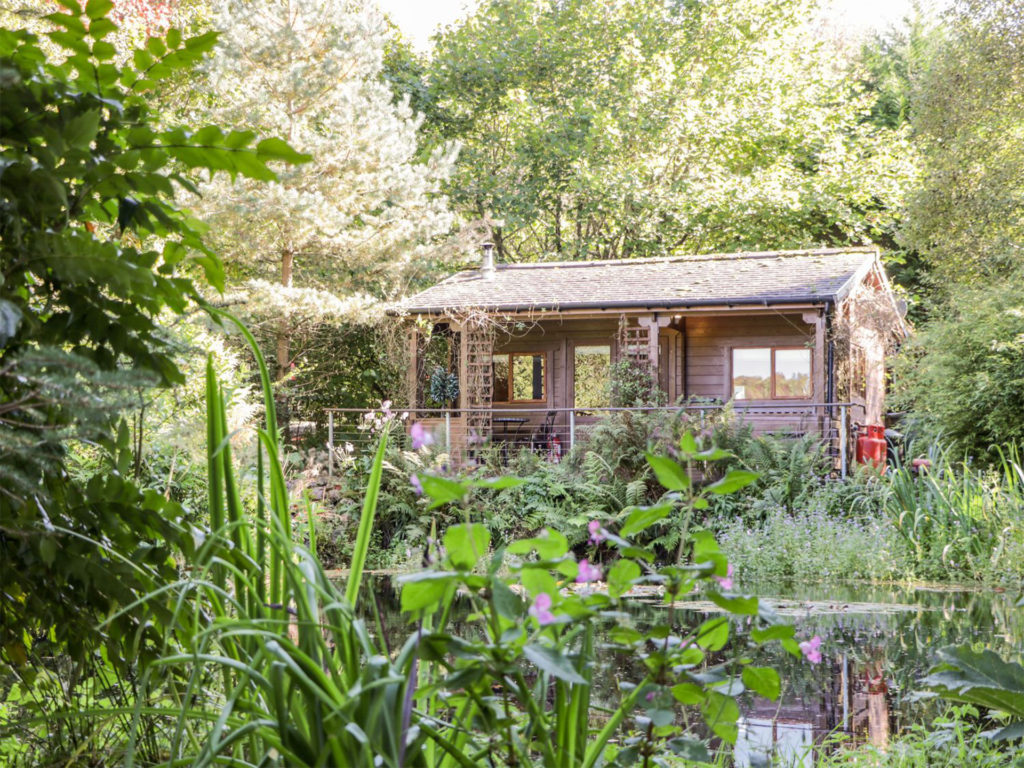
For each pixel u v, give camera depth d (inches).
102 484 91.0
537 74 1177.4
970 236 892.6
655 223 1100.5
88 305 88.9
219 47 673.0
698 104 1109.7
